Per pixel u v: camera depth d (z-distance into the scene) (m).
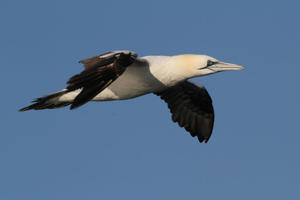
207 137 20.61
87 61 14.69
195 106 20.39
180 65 16.92
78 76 14.13
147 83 16.91
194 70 17.00
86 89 13.95
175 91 20.05
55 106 17.70
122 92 16.94
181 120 20.70
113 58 14.55
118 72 14.25
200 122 20.69
